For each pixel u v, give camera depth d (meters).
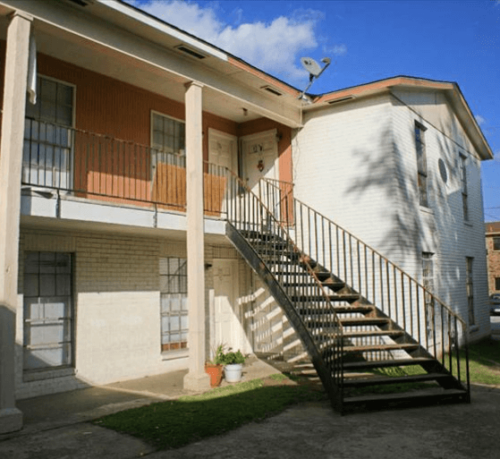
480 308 15.32
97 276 8.73
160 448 5.10
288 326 10.87
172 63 8.04
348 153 10.67
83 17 6.80
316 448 5.10
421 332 10.62
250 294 11.86
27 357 7.82
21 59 6.05
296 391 7.65
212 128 11.62
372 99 10.50
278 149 11.64
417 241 10.73
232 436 5.50
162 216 8.24
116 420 6.06
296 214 10.77
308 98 10.64
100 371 8.56
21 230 7.76
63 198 6.91
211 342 10.67
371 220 10.27
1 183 5.82
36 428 5.80
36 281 8.06
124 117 9.55
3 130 5.89
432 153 12.34
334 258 10.63
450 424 5.93
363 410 6.52
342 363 6.39
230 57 8.49
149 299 9.53
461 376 8.95
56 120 8.51
